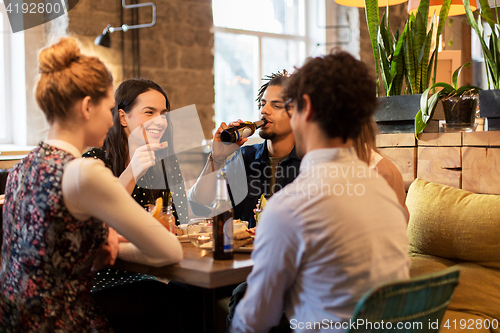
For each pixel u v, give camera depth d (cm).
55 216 109
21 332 113
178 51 414
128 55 388
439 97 209
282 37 513
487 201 171
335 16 523
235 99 481
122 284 157
